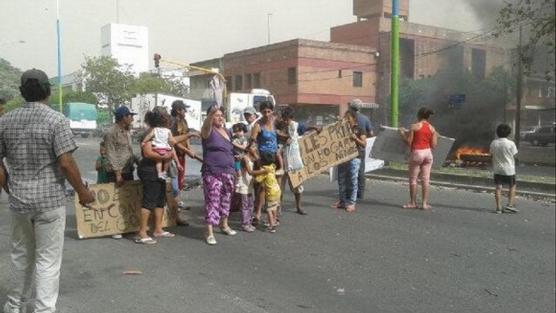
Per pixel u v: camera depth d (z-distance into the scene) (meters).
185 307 4.51
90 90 49.19
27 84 3.67
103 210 6.83
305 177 8.60
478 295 5.30
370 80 44.84
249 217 7.37
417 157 9.24
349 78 43.88
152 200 6.59
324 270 5.80
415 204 9.50
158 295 4.77
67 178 3.70
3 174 3.70
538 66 25.41
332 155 8.77
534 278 5.86
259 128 7.30
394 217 8.59
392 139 9.90
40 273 3.70
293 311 4.58
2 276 5.08
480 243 7.17
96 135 45.84
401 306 4.91
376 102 44.84
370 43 45.59
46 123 3.63
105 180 7.43
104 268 5.51
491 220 8.59
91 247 6.34
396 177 13.83
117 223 6.91
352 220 8.27
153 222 7.31
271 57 44.44
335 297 5.02
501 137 9.23
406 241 7.14
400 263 6.18
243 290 5.02
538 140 39.19
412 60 44.19
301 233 7.35
